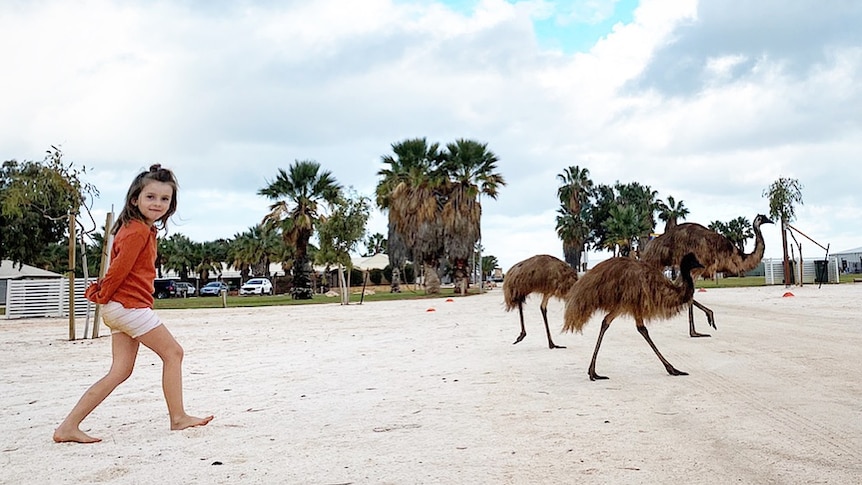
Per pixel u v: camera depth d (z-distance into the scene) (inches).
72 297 562.6
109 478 151.3
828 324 471.8
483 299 1266.0
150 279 197.9
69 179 556.7
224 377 312.3
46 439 191.3
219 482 146.3
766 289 1221.1
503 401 231.9
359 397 248.5
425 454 165.2
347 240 1237.1
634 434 179.8
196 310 1080.2
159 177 194.5
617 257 289.4
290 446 177.0
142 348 463.5
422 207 1558.8
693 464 150.6
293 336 539.5
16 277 1508.4
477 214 1581.0
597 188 3129.9
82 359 410.9
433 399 239.5
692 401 221.8
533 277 394.0
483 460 158.2
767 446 163.5
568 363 326.3
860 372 267.1
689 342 393.7
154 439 188.1
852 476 139.3
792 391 231.8
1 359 412.2
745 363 300.2
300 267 1567.4
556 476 144.3
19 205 575.2
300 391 266.5
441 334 514.0
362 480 145.0
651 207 3132.4
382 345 444.1
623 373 289.3
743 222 3314.5
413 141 1588.3
